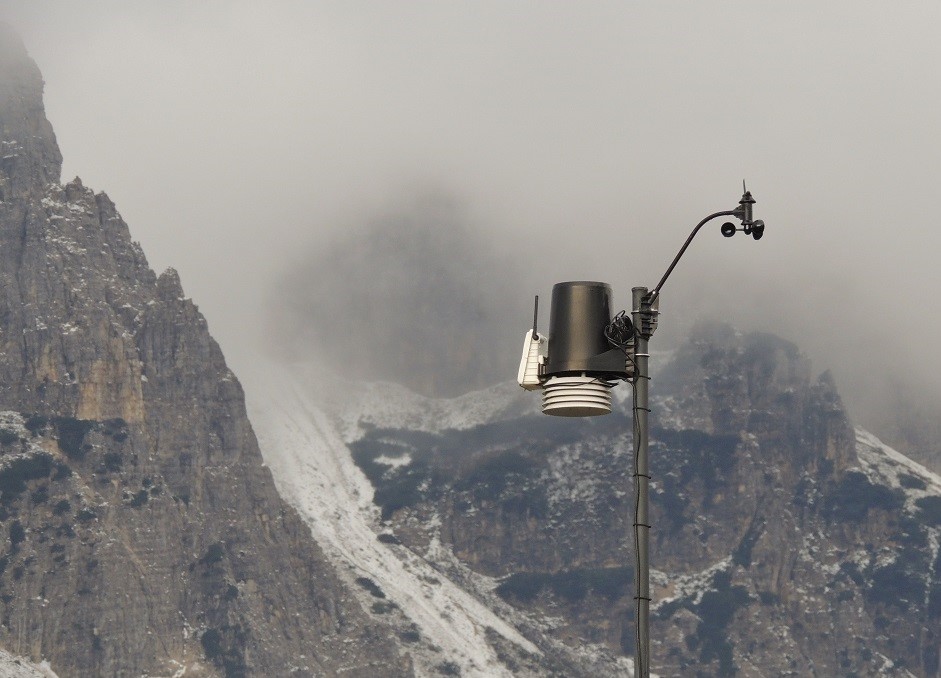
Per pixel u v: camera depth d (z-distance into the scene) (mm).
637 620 78688
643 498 80250
